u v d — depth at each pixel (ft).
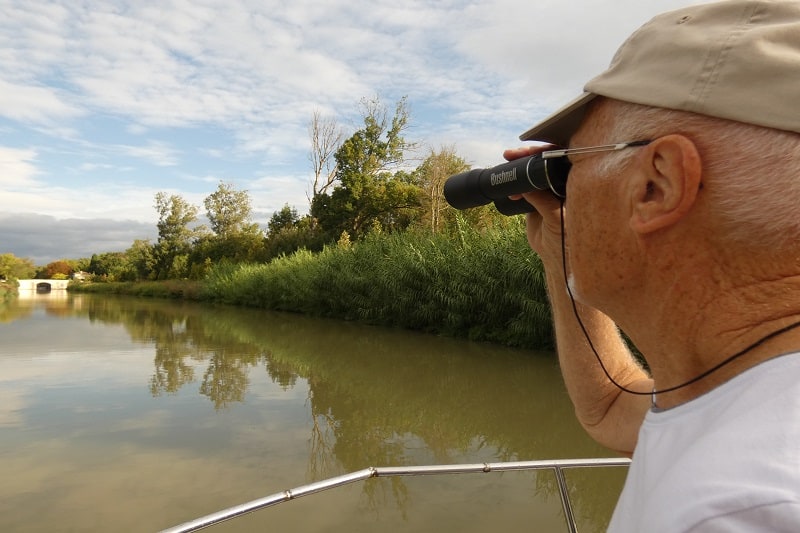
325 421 18.92
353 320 54.44
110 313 74.49
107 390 24.07
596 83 2.02
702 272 1.74
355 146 104.68
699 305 1.76
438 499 11.62
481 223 51.88
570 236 2.23
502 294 33.45
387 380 25.81
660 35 1.86
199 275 130.31
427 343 36.40
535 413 19.69
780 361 1.48
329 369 28.86
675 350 1.88
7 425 18.48
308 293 61.41
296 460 14.96
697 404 1.68
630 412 3.30
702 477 1.34
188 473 14.02
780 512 1.13
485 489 12.08
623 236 1.95
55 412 20.24
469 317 37.11
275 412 20.27
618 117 1.98
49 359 32.89
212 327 51.98
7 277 182.50
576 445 16.02
